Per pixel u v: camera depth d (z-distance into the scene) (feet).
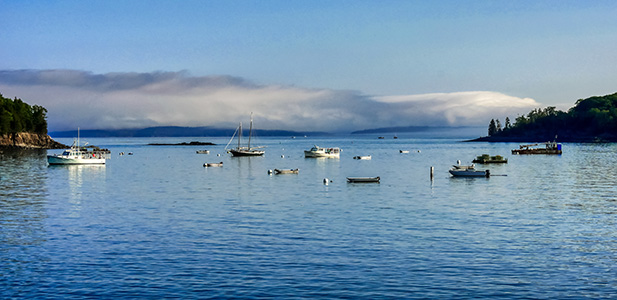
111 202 228.43
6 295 102.47
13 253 132.87
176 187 297.12
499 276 114.21
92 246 140.36
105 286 107.34
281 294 102.78
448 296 101.96
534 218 183.93
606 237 151.74
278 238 150.00
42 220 180.24
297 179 351.46
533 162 547.08
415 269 119.03
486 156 547.90
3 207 212.23
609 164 497.46
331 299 100.22
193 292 103.76
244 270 118.01
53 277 113.29
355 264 122.83
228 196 251.19
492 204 220.02
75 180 342.44
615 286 107.86
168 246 140.15
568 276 114.32
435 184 309.01
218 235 154.20
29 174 388.16
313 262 124.47
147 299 100.17
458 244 142.72
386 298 100.89
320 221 177.78
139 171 433.48
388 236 152.87
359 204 220.84
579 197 243.60
